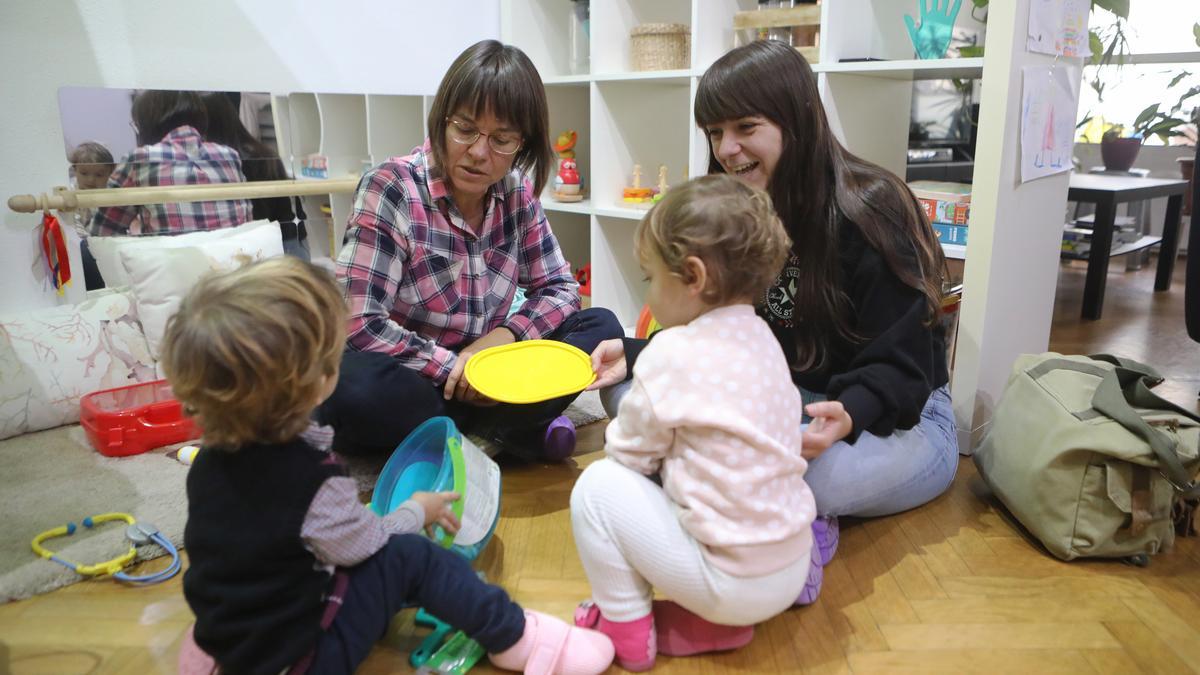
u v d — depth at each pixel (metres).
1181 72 3.25
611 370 1.45
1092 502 1.27
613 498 1.01
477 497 1.22
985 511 1.48
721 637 1.08
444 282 1.56
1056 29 1.65
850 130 1.91
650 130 2.51
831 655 1.08
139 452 1.65
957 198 1.74
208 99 1.99
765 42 1.27
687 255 0.96
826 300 1.30
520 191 1.64
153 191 1.92
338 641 0.94
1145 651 1.09
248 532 0.86
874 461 1.27
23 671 1.05
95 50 1.84
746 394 0.95
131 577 1.23
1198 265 1.71
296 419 0.90
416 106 2.40
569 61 2.71
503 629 1.00
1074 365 1.46
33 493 1.47
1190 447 1.25
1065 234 3.54
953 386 1.69
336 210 2.25
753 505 0.95
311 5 2.14
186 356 0.83
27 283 1.87
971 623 1.15
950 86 2.51
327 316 0.90
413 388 1.47
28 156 1.80
